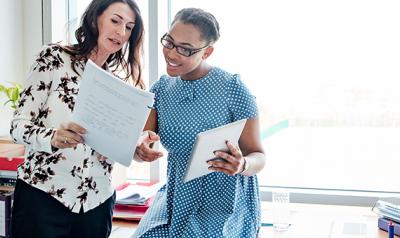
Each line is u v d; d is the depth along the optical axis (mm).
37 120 1477
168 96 1703
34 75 1473
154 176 2486
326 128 2273
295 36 2236
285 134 2314
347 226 1961
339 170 2305
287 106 2287
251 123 1655
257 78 2293
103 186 1604
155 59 2383
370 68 2189
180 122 1639
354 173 2295
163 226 1672
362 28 2176
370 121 2227
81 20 1565
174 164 1702
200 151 1348
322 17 2205
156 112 1745
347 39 2193
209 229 1577
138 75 1707
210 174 1646
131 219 2057
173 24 1566
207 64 1690
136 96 1265
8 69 2430
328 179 2326
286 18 2236
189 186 1649
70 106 1480
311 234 1873
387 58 2170
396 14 2141
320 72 2234
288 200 2129
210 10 2322
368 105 2217
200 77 1664
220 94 1640
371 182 2287
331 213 2156
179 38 1530
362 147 2258
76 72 1511
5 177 1972
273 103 2293
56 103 1471
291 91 2271
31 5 2498
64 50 1513
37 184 1479
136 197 2168
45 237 1494
